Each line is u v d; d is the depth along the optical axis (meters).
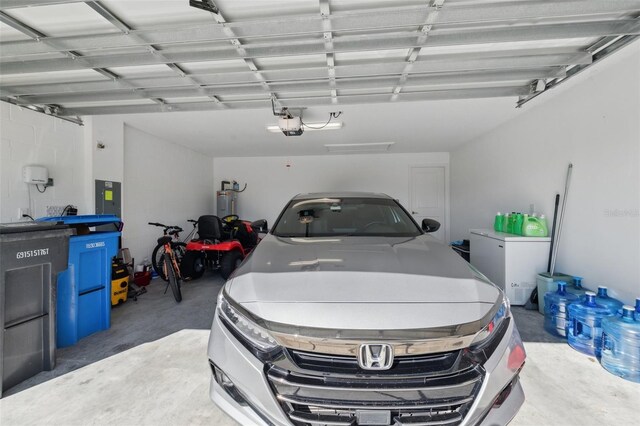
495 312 1.14
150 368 1.98
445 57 2.19
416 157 6.70
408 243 1.81
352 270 1.33
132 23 1.79
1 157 2.72
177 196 5.48
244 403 1.11
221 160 7.07
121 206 4.00
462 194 5.87
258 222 2.66
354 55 2.17
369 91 2.82
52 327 1.97
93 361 2.08
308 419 1.02
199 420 1.50
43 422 1.49
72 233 2.06
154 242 4.78
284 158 6.95
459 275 1.30
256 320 1.08
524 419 1.49
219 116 3.80
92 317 2.53
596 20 1.73
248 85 2.62
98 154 3.65
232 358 1.11
